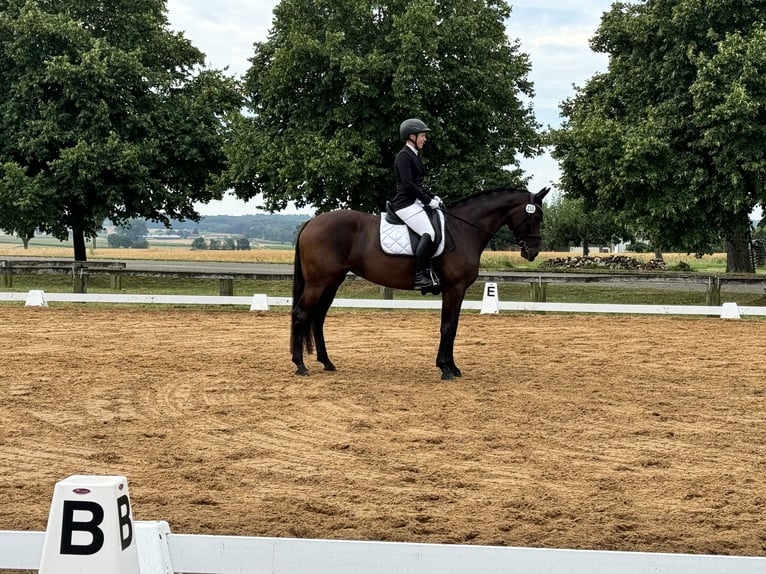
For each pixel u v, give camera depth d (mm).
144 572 3199
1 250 73250
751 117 18750
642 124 20797
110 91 25219
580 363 10562
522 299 21734
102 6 27234
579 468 5859
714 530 4625
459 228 9219
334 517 4762
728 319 16062
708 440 6688
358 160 20188
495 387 8828
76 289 19406
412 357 10969
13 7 25938
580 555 3256
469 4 23578
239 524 4602
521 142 24578
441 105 22281
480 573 3273
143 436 6703
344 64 20109
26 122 24594
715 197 20641
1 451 6195
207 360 10539
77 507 2832
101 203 25594
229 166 24000
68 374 9391
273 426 7078
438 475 5652
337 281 9430
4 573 3916
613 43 24703
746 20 21109
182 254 60094
